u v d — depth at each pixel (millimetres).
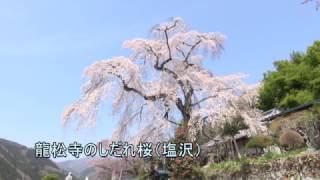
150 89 20031
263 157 15156
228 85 20719
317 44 30312
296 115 19062
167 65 22203
